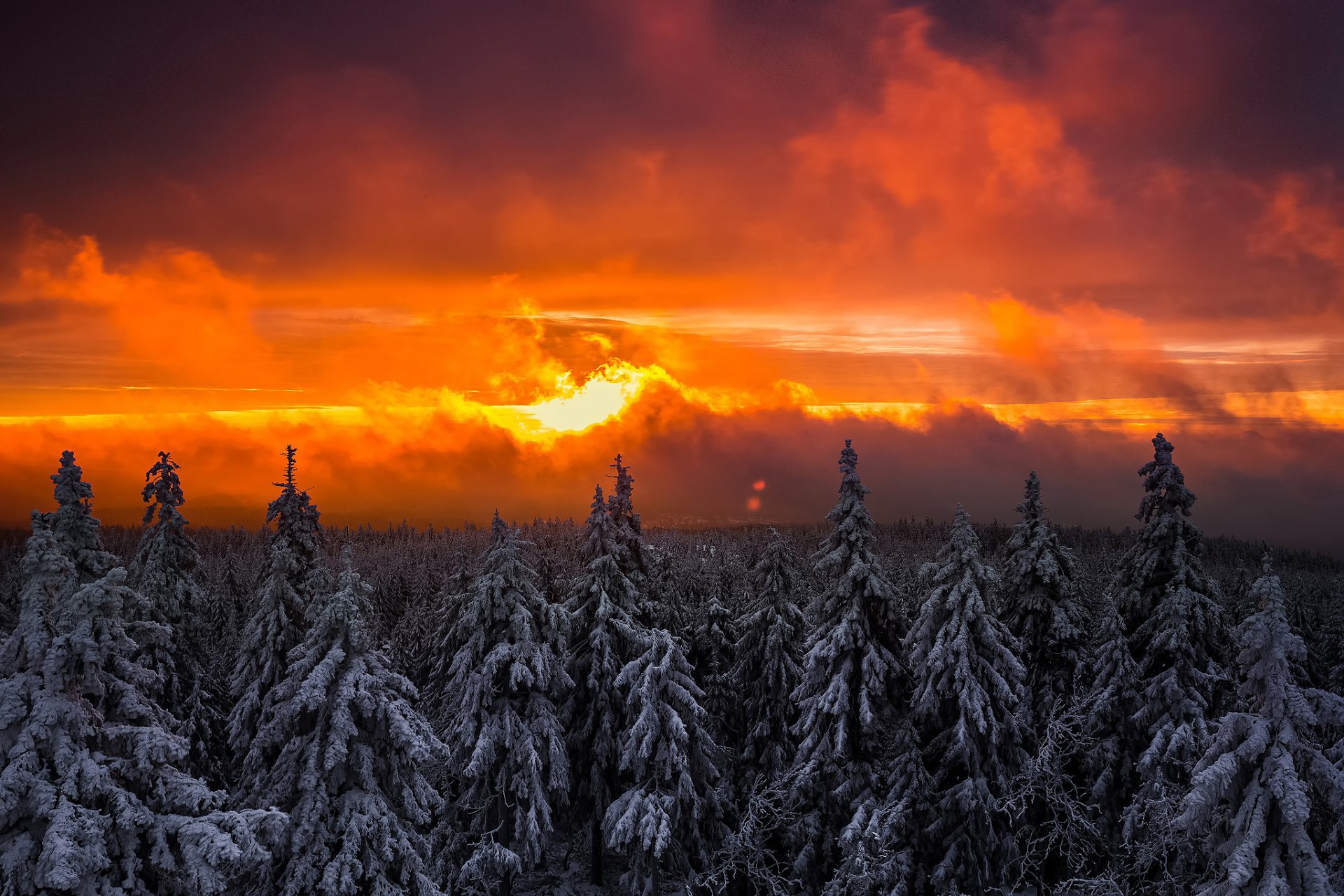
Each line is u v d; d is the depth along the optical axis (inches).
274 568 1180.5
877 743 1075.3
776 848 1135.6
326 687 722.8
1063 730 941.8
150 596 1149.1
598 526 1341.0
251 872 689.0
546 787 1149.7
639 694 1041.5
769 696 1234.6
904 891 937.5
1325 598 2935.5
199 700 1131.3
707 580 2134.6
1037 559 1157.7
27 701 516.1
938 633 971.9
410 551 4372.5
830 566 1088.8
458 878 1116.5
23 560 536.7
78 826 486.3
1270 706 576.7
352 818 698.2
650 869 1083.3
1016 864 983.6
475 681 1088.8
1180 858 820.0
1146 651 1085.8
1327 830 589.0
